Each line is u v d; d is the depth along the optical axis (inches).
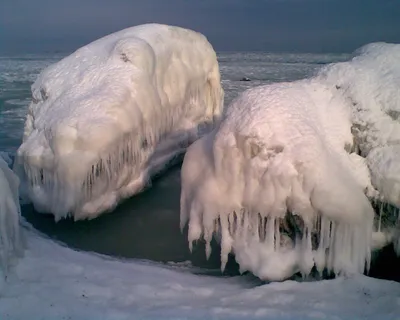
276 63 2849.4
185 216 202.2
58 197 274.7
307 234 179.9
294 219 181.6
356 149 199.0
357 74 207.9
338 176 177.2
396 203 181.9
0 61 3152.1
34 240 236.8
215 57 435.8
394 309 157.4
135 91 308.2
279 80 1461.6
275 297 171.6
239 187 183.2
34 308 166.9
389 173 182.9
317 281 180.9
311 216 175.9
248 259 186.4
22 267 199.2
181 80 379.2
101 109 284.7
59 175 271.7
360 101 200.7
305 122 182.1
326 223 176.2
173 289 188.5
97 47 346.3
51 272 199.0
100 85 305.4
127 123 292.0
